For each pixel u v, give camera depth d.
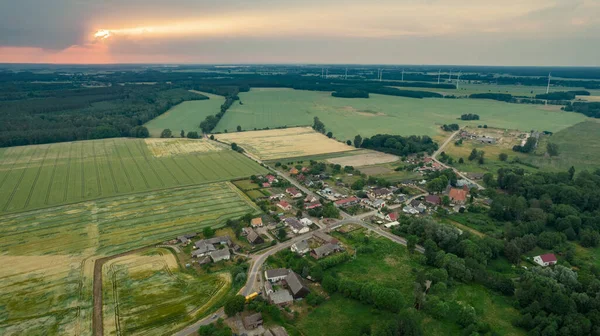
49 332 91.94
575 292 100.88
